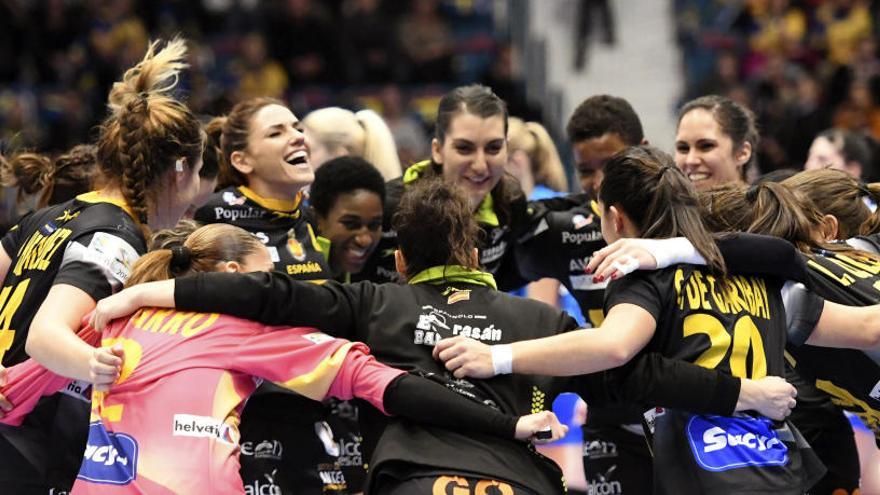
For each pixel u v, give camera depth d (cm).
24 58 1981
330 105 2055
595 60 2292
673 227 560
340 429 740
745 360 548
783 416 543
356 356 532
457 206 564
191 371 529
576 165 769
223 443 524
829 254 621
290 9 2117
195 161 600
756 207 621
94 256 561
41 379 561
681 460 545
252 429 630
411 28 2167
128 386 529
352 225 727
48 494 586
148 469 513
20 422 579
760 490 530
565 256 766
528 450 532
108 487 519
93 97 1916
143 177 585
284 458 635
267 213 698
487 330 545
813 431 698
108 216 577
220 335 538
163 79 635
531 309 558
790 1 2289
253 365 534
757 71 2144
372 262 764
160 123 586
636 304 539
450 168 727
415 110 2066
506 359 526
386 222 750
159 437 518
